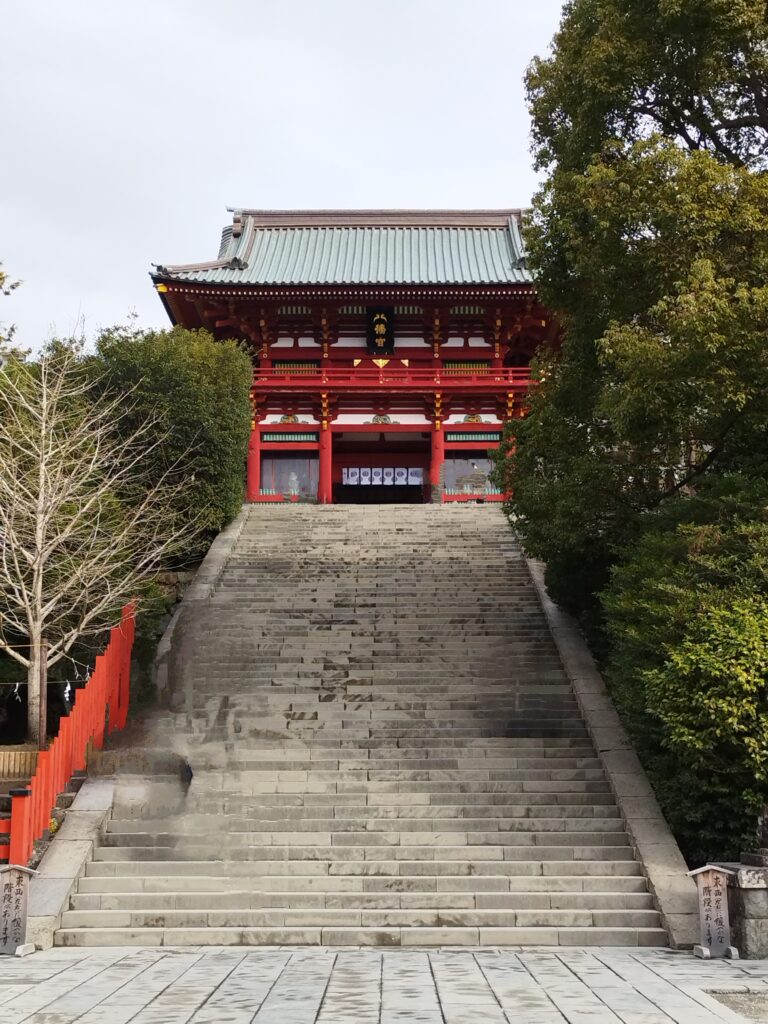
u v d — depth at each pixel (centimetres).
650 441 1622
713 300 1352
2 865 1137
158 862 1270
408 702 1792
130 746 1619
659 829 1316
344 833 1335
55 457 1916
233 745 1623
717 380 1391
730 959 1019
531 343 4216
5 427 1805
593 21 1761
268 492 3884
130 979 916
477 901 1191
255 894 1195
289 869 1261
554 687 1856
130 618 1905
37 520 1667
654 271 1564
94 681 1605
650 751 1434
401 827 1362
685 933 1100
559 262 1841
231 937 1123
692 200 1487
